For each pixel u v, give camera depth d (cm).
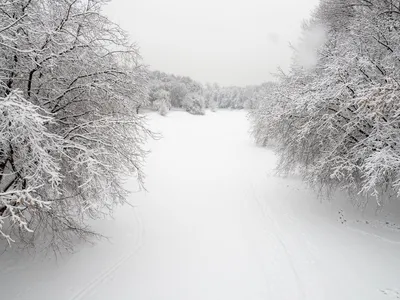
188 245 775
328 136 855
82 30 604
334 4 1376
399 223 884
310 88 837
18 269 597
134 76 700
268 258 709
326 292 572
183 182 1408
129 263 671
